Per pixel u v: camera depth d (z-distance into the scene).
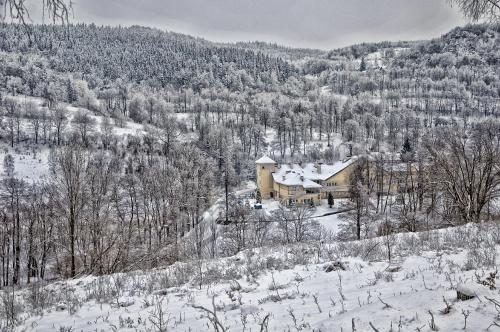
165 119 106.06
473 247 9.30
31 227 30.59
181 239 36.22
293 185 71.00
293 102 173.38
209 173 56.00
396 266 7.94
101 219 23.78
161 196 43.44
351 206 50.03
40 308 7.80
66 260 23.12
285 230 41.03
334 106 159.75
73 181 22.69
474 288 4.34
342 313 4.57
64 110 121.44
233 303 6.30
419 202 44.84
